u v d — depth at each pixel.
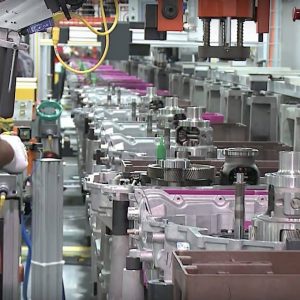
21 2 2.72
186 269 1.77
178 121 4.32
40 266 4.24
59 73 12.31
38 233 4.23
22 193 5.27
